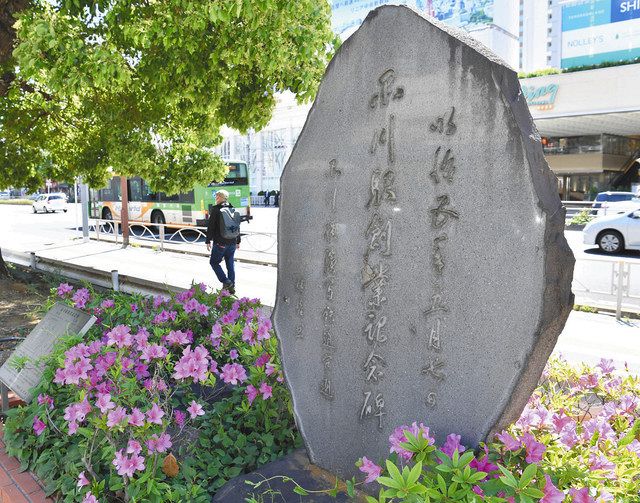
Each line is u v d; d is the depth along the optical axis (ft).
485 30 137.69
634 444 7.86
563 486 6.93
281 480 9.57
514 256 7.37
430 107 8.21
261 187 152.46
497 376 7.57
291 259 10.32
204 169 31.48
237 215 31.19
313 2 18.71
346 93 9.34
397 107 8.61
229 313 16.05
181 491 8.87
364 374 9.19
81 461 9.73
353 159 9.25
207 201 66.18
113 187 77.66
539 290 7.14
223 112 25.32
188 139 31.01
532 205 7.19
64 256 47.01
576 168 107.45
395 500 8.00
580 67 87.15
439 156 8.11
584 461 7.33
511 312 7.41
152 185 31.65
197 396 13.21
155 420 9.11
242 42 18.85
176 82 20.93
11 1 23.70
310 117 9.93
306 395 10.13
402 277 8.60
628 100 82.43
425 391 8.38
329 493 8.62
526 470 6.20
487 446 7.50
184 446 10.62
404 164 8.54
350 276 9.34
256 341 13.25
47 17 18.20
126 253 49.34
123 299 18.25
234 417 11.71
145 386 11.26
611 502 6.63
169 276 36.63
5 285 29.40
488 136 7.59
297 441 10.93
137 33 17.81
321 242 9.78
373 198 8.96
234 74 21.36
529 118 7.62
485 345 7.67
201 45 19.95
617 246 43.75
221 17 16.56
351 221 9.30
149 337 14.90
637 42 90.07
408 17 8.43
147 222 73.15
